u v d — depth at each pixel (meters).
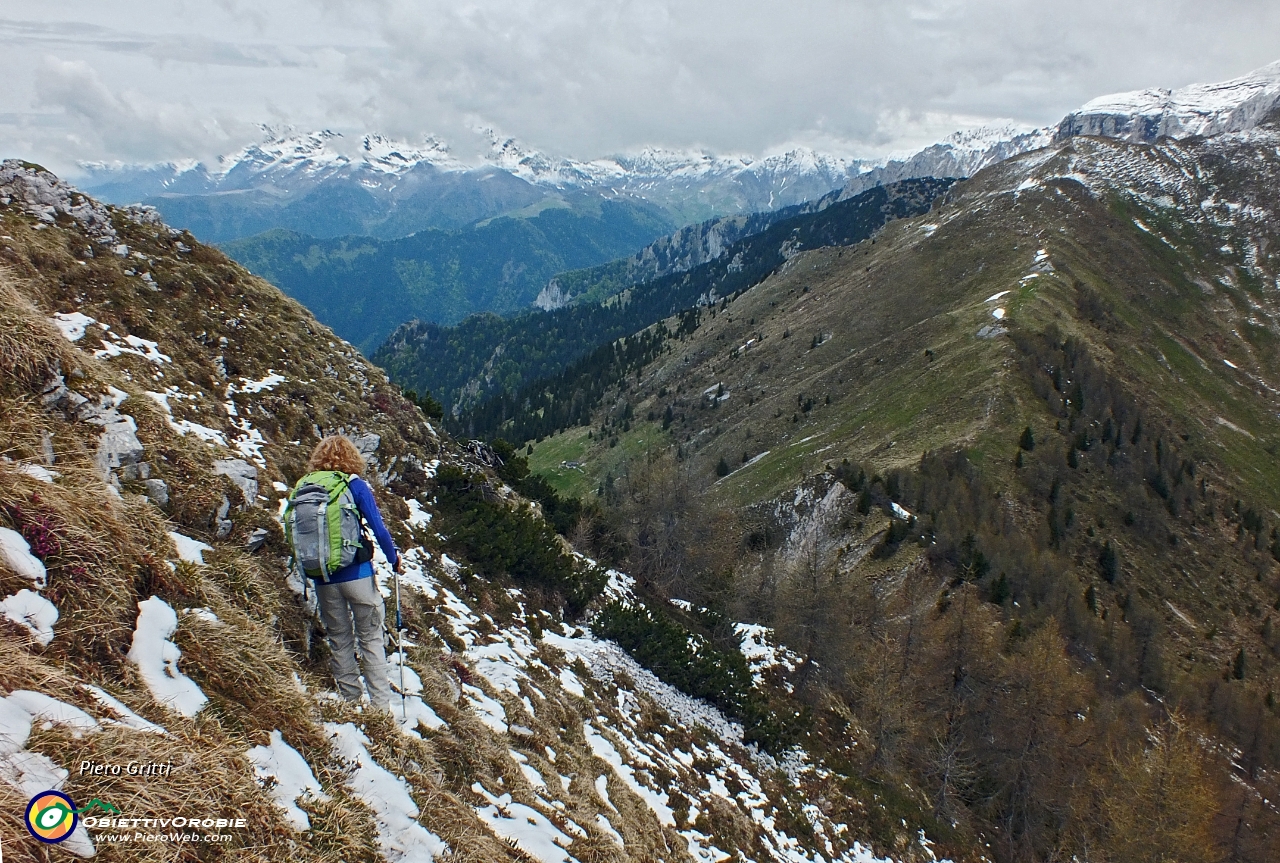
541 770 11.25
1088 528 98.25
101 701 4.88
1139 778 41.84
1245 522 115.38
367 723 7.56
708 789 19.48
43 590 5.32
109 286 21.89
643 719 20.64
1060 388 124.00
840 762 33.44
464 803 7.80
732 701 27.55
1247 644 91.94
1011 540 85.56
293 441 22.23
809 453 127.31
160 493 8.54
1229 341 185.62
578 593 26.50
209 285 27.34
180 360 21.05
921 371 138.00
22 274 19.09
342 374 31.19
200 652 6.21
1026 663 48.03
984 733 45.97
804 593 51.72
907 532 84.38
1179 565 101.19
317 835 5.41
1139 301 184.75
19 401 7.08
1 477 5.63
